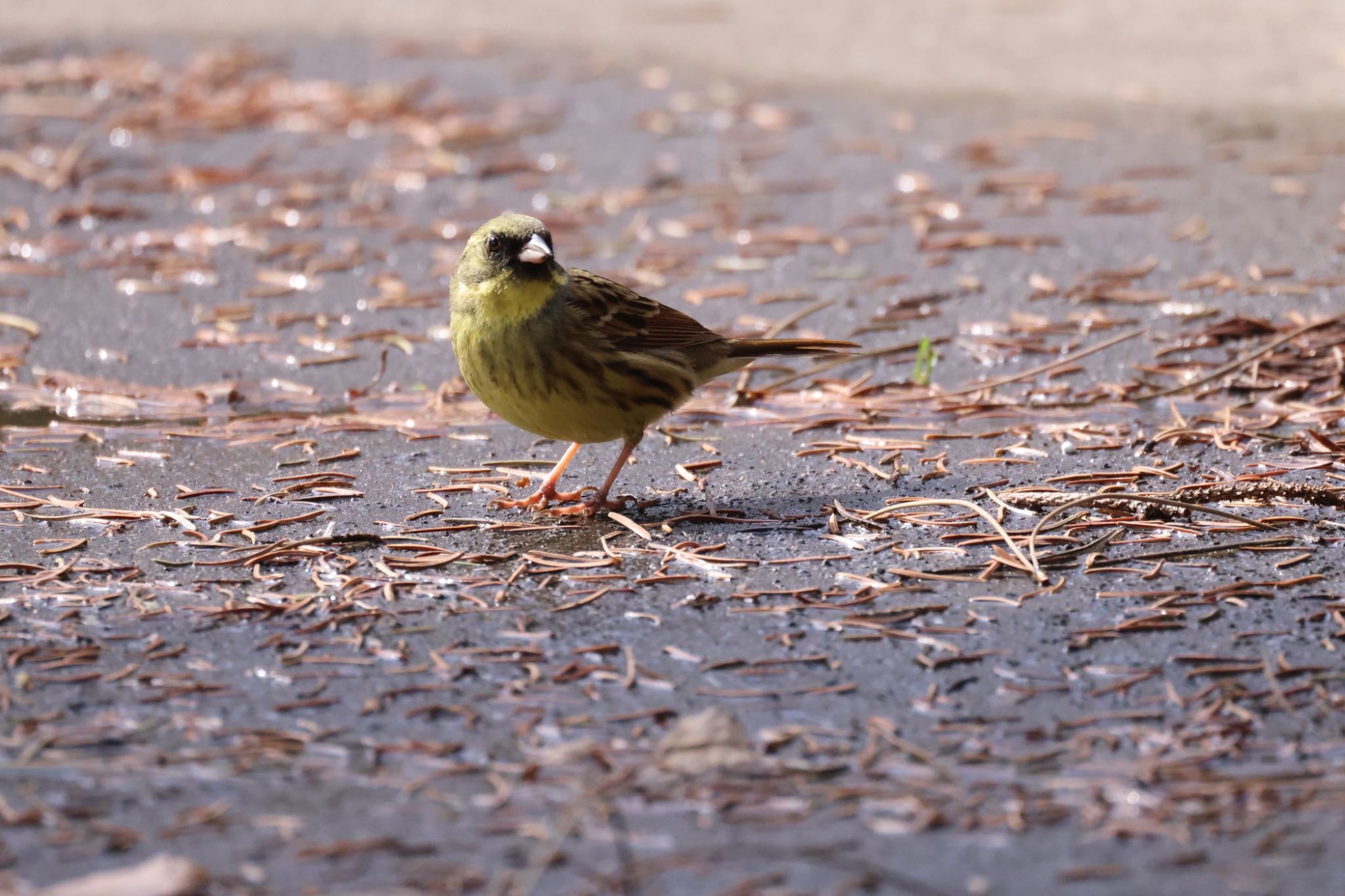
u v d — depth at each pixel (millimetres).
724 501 11398
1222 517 10555
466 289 10852
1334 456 11656
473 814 7250
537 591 9789
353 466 12312
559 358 10727
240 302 16719
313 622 9312
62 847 7020
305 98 23125
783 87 23438
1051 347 14859
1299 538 10297
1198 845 6945
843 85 23484
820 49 25188
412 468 12281
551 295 10703
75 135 21703
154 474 12109
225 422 13570
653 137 21656
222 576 10031
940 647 8875
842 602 9508
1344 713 8055
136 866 6859
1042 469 11812
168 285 17203
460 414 13742
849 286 16750
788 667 8688
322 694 8414
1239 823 7098
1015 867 6828
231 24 26547
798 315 15625
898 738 7898
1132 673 8539
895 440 12586
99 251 18188
